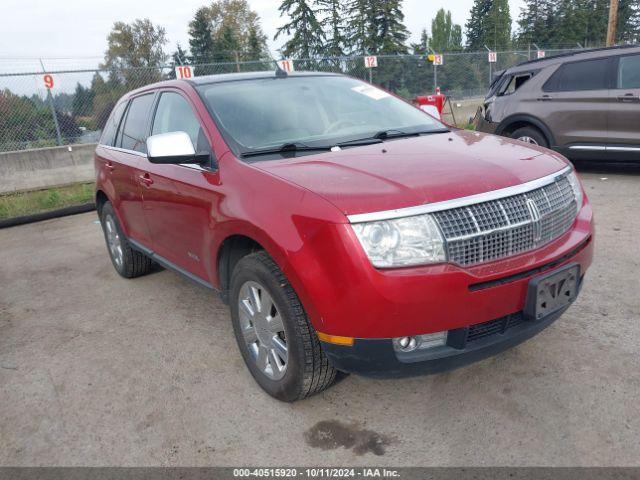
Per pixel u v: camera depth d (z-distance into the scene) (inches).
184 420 116.3
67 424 118.8
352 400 117.7
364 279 91.7
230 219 114.8
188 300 185.6
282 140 132.0
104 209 210.7
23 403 128.8
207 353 145.6
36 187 411.8
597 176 315.9
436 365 99.0
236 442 107.7
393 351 95.8
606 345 129.6
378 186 99.1
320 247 95.2
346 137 135.3
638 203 251.4
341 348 97.7
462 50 2514.8
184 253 149.0
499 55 668.1
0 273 240.1
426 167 107.2
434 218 94.1
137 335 160.9
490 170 105.9
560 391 113.7
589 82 299.0
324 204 96.3
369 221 92.6
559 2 2114.9
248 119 136.1
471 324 96.5
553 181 110.6
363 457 100.6
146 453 106.8
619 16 2207.2
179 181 139.7
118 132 198.8
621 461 93.4
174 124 153.4
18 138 419.5
